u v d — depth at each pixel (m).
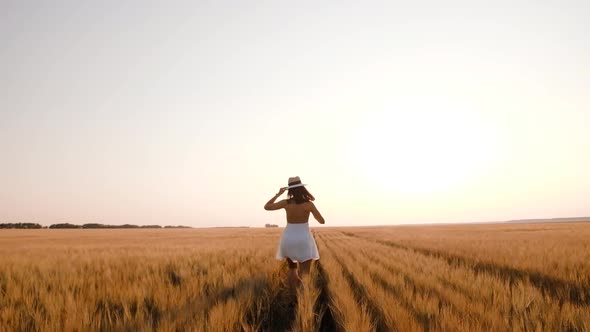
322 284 9.26
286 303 6.96
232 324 4.77
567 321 4.86
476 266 12.52
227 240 33.78
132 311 5.89
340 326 5.13
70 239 41.66
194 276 8.49
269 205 7.19
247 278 8.69
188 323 4.61
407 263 11.59
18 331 4.78
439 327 4.48
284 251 7.03
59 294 6.07
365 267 11.29
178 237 46.16
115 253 15.95
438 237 33.81
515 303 5.52
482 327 4.47
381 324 5.30
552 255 13.10
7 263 11.04
